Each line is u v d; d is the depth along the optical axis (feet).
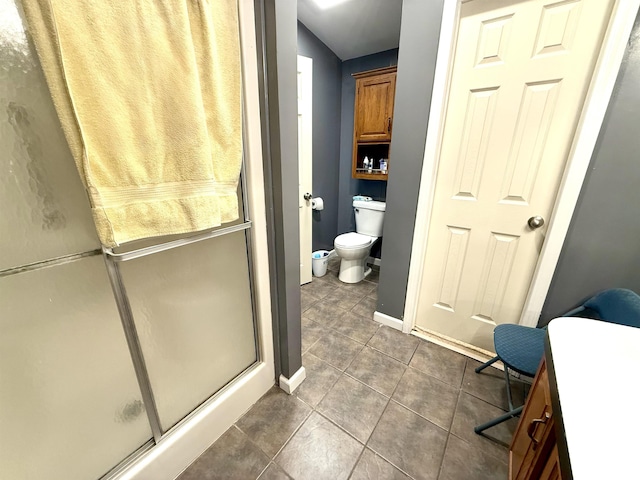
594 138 3.56
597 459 1.37
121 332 2.67
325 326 6.37
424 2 4.20
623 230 3.74
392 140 5.16
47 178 2.01
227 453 3.62
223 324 3.73
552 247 4.15
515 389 4.64
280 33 2.87
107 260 2.34
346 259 8.30
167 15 2.01
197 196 2.44
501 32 3.97
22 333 2.08
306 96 6.95
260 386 4.37
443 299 5.68
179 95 2.17
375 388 4.65
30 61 1.80
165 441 3.20
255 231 3.57
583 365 1.98
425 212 5.14
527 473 2.40
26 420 2.23
